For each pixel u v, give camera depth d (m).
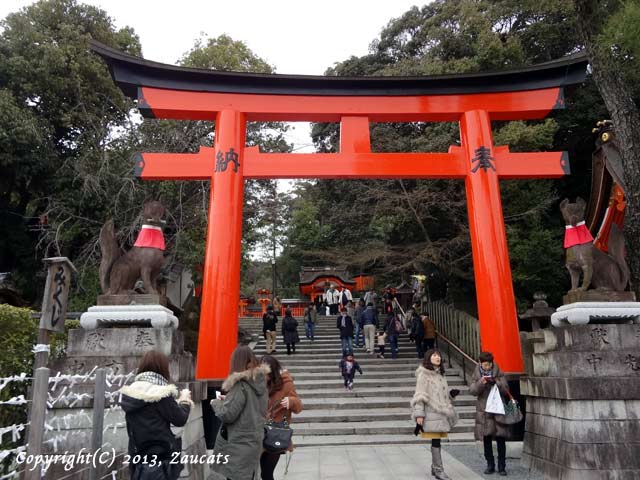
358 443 9.28
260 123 19.22
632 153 8.19
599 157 9.27
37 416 3.43
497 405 6.51
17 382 6.42
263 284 48.91
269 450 4.89
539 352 7.46
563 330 6.51
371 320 16.27
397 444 9.27
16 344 6.53
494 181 9.66
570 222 7.02
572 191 18.81
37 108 17.41
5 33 16.83
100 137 17.53
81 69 17.59
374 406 11.41
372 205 19.73
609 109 8.52
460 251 17.53
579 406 5.89
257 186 20.11
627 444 5.76
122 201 16.27
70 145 18.52
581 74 10.16
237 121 9.84
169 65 9.66
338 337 19.30
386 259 18.47
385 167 9.93
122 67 9.67
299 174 9.83
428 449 8.74
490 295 9.02
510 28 19.25
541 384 6.62
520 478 6.54
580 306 6.47
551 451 6.38
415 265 17.22
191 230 17.02
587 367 6.12
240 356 4.37
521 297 16.22
